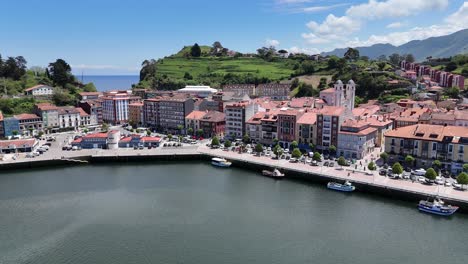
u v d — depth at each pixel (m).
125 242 105.44
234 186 155.75
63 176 172.00
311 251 100.25
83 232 111.75
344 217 121.44
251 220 120.06
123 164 195.88
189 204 134.50
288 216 122.94
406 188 135.50
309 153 186.75
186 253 99.12
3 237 108.69
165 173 177.25
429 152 158.25
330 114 186.38
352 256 97.62
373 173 155.62
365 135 179.50
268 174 169.38
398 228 112.88
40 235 109.94
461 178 132.25
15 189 151.75
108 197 142.25
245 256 97.62
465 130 158.25
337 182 151.12
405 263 94.19
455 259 95.62
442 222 116.56
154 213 126.19
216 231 112.25
